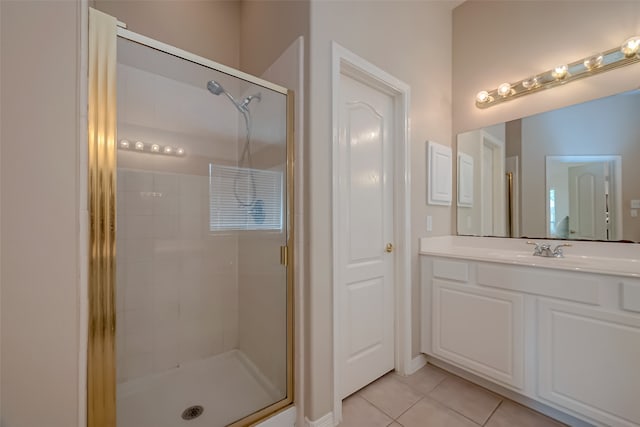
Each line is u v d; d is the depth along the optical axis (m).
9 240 0.70
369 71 1.54
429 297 1.84
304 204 1.32
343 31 1.42
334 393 1.34
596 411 1.16
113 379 0.93
